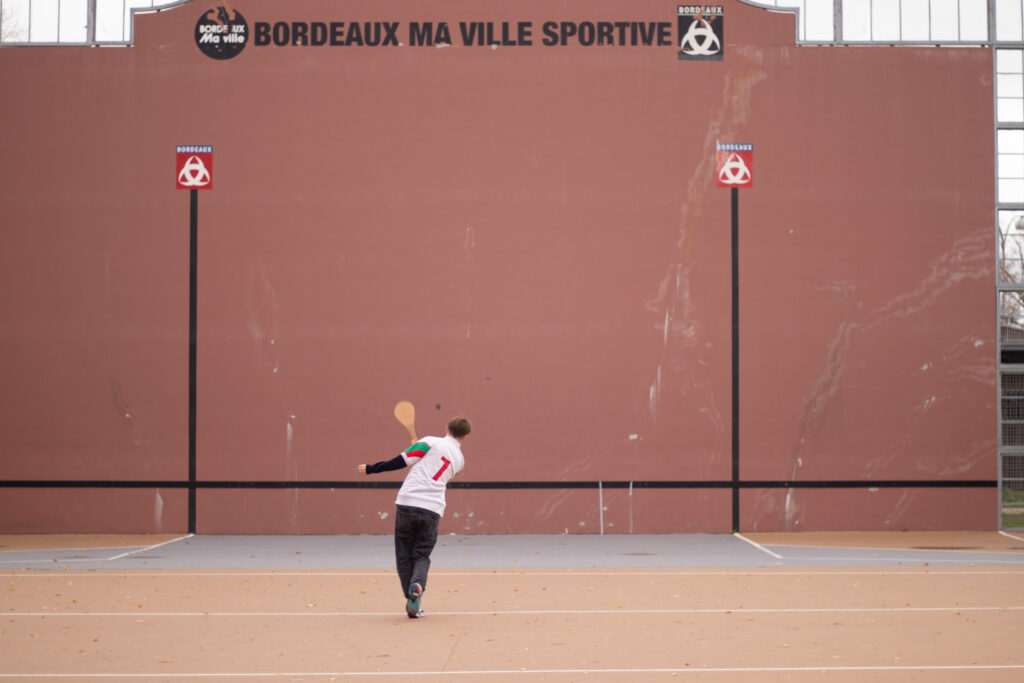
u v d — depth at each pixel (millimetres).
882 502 16172
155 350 16172
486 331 16266
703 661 7176
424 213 16344
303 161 16391
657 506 16141
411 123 16438
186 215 16297
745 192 16391
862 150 16453
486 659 7246
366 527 16078
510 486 16141
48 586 10961
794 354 16266
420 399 16203
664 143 16438
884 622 8719
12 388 16125
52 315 16203
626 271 16328
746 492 16172
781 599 10047
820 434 16203
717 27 16578
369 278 16297
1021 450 16375
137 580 11453
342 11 16531
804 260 16344
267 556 13656
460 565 12836
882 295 16328
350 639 7992
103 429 16109
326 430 16156
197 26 16484
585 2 16578
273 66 16453
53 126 16359
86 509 16062
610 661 7184
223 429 16141
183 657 7332
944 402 16266
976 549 14258
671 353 16250
